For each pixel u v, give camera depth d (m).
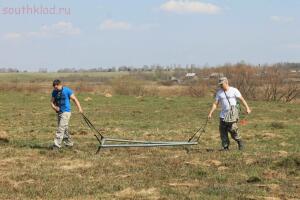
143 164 13.45
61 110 16.03
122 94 52.00
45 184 11.16
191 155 14.82
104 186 10.95
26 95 46.91
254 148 16.62
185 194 10.27
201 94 51.38
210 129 23.33
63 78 82.06
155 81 67.50
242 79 51.22
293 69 56.31
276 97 49.25
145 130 22.80
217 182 11.41
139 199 9.96
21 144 17.03
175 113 31.48
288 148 17.06
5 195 10.23
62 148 16.08
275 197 10.06
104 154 15.21
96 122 26.25
